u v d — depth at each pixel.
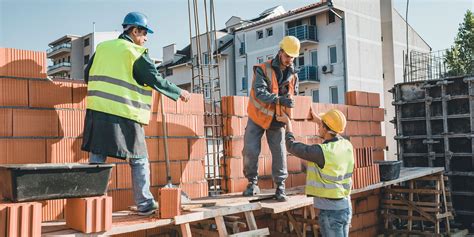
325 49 26.97
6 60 3.71
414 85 8.71
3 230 2.72
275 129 4.63
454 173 8.04
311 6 26.70
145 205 3.71
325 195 3.96
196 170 4.99
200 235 4.93
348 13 26.53
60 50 51.53
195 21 6.36
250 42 31.23
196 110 5.06
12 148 3.71
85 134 3.56
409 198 7.76
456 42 27.67
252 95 4.70
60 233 3.05
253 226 4.11
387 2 29.33
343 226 4.00
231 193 5.18
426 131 8.52
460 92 8.10
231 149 5.38
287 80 4.61
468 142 7.99
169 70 38.03
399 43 29.95
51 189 2.97
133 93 3.61
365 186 5.82
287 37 4.51
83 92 4.18
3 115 3.67
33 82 3.86
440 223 8.21
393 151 25.84
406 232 7.54
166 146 4.52
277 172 4.64
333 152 3.93
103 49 3.65
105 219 3.13
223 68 32.56
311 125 6.45
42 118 3.89
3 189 3.02
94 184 3.16
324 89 26.83
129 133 3.58
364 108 7.57
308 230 6.52
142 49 3.64
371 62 27.81
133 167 3.71
